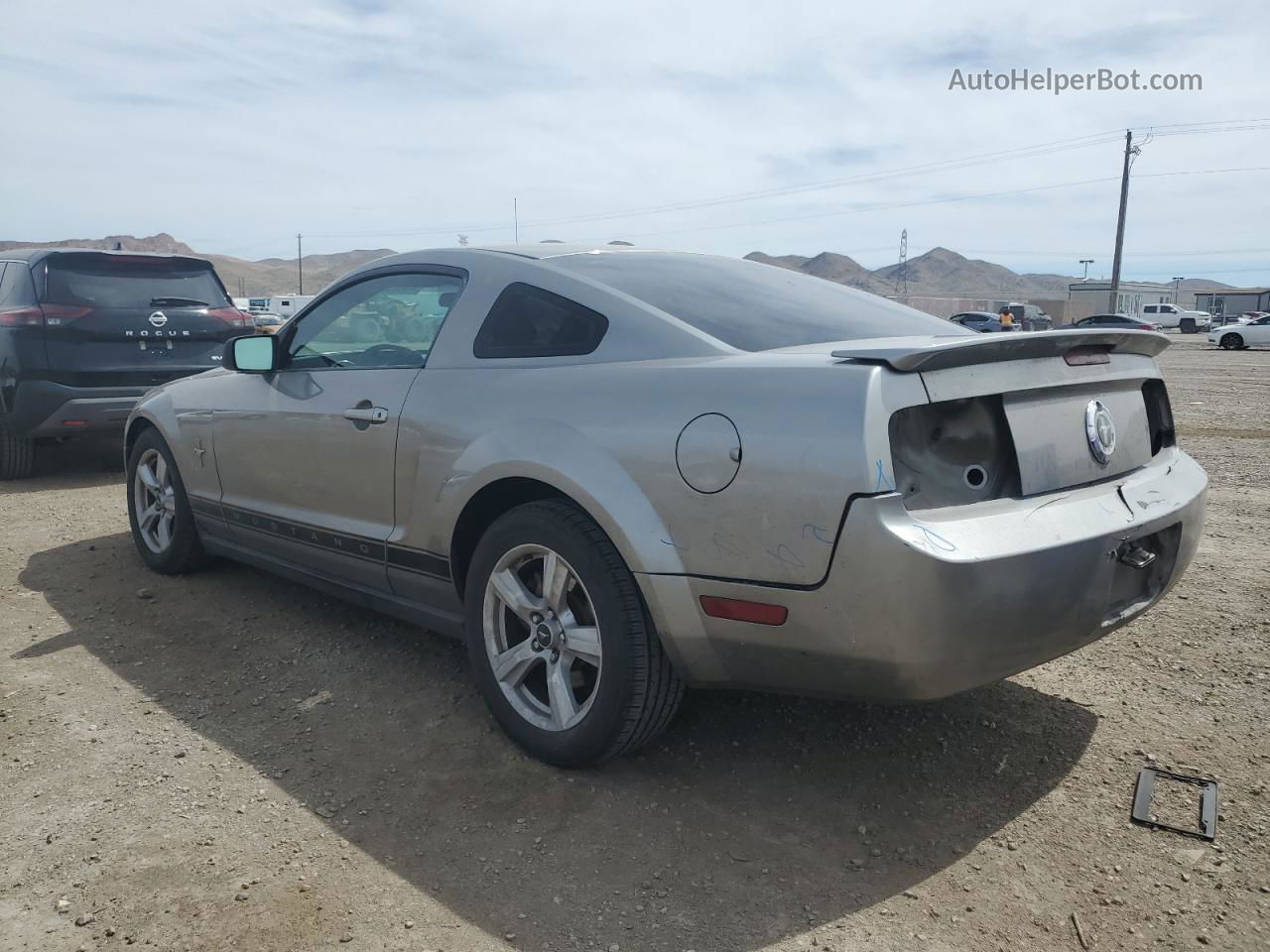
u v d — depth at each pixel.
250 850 2.50
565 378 2.84
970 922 2.22
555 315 3.02
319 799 2.75
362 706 3.33
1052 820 2.63
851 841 2.54
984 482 2.41
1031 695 3.39
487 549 2.95
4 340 6.93
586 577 2.68
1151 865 2.42
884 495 2.21
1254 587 4.50
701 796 2.75
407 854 2.49
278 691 3.46
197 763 2.96
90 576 4.80
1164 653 3.74
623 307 2.88
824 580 2.27
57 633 4.04
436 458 3.10
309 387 3.70
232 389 4.14
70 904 2.28
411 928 2.21
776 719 3.21
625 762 2.93
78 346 7.09
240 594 4.51
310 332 3.87
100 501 6.65
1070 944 2.14
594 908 2.28
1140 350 2.97
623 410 2.64
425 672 3.60
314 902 2.29
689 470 2.46
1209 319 55.88
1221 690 3.39
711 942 2.16
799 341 2.83
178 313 7.55
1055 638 2.42
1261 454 8.61
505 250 3.36
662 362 2.70
